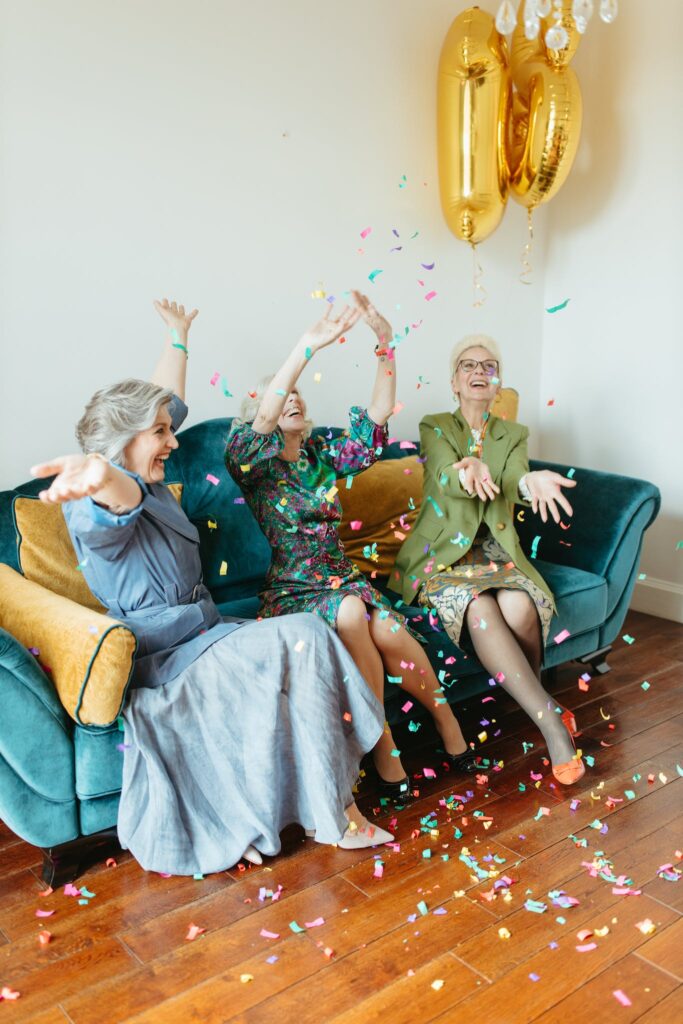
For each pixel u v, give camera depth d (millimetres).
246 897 1916
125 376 2766
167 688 2010
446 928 1800
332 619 2246
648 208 3555
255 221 2975
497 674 2408
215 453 2727
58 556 2326
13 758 1852
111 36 2596
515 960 1704
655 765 2449
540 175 3137
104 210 2654
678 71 3393
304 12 2975
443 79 3086
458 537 2660
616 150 3629
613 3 2111
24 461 2611
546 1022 1552
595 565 2975
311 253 3131
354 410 2545
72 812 1944
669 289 3529
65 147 2561
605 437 3838
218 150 2857
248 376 3043
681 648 3350
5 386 2549
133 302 2748
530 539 3178
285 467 2434
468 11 3049
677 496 3619
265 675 2021
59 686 1903
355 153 3186
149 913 1871
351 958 1722
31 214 2527
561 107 3031
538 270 3904
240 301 2979
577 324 3863
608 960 1698
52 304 2598
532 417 4043
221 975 1684
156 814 1938
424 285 3477
